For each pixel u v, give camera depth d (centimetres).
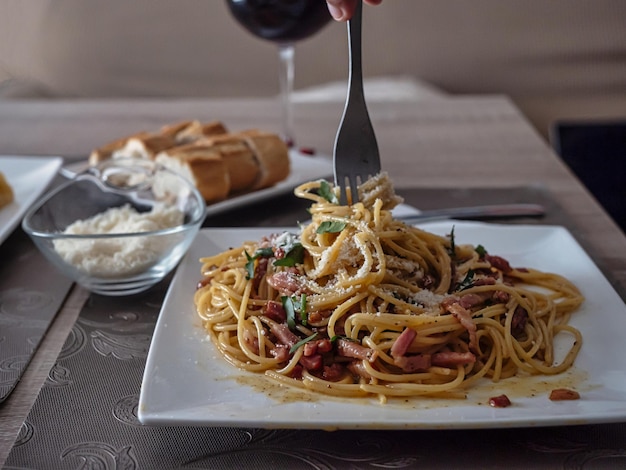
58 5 165
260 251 56
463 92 169
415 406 45
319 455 43
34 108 109
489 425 42
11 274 62
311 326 52
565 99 166
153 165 70
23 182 77
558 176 85
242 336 51
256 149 79
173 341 51
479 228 66
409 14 166
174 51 168
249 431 45
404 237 56
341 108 112
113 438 44
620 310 54
